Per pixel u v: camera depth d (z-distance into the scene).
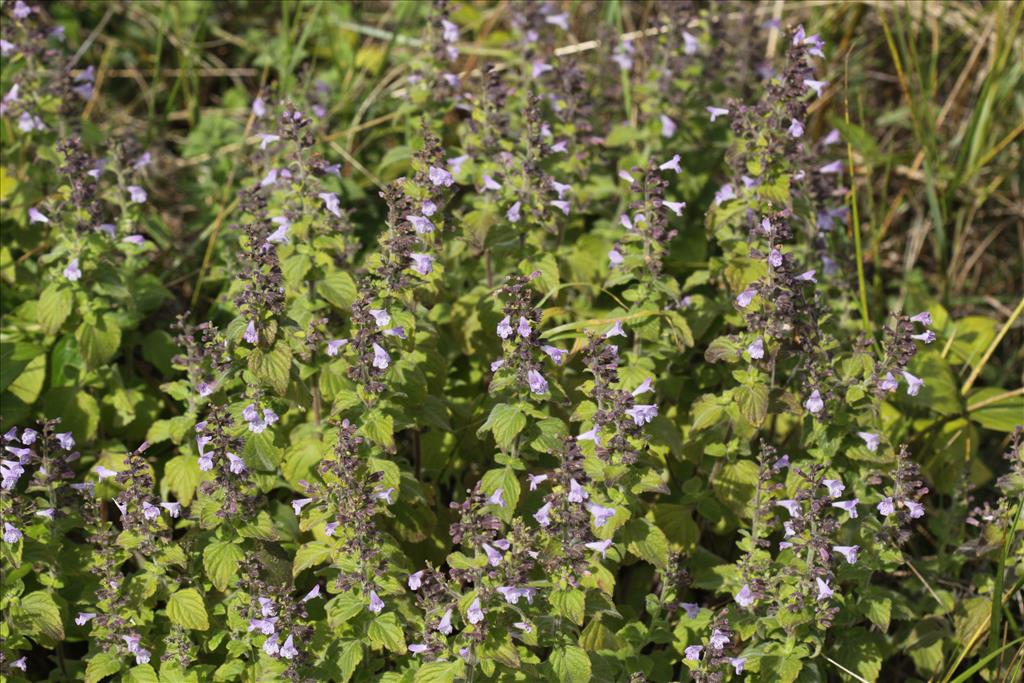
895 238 2.45
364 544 1.88
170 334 2.22
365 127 2.39
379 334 1.91
